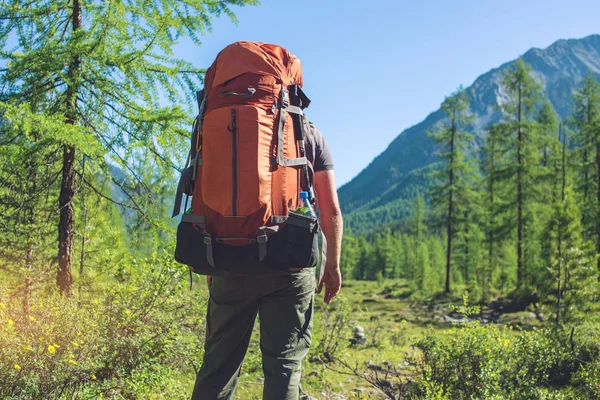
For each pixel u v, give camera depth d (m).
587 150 31.78
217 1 6.45
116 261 7.54
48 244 7.20
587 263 13.98
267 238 2.05
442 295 35.09
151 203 6.69
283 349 2.26
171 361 5.32
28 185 6.19
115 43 6.34
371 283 62.66
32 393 3.43
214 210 2.08
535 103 32.66
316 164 2.36
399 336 11.91
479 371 5.02
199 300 6.08
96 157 6.16
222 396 2.36
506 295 27.47
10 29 6.24
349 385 6.27
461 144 37.12
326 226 2.35
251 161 2.03
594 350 6.39
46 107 6.13
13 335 3.82
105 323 4.76
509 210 32.03
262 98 2.14
